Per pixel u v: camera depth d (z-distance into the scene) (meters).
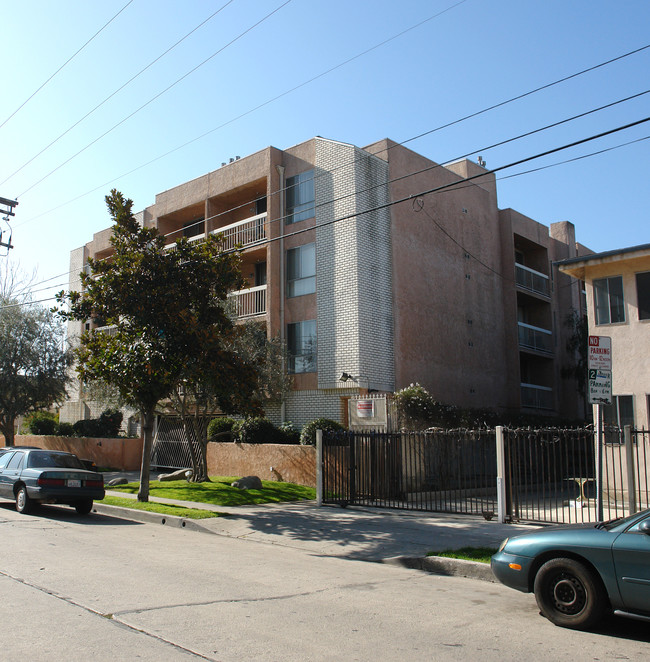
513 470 14.01
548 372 31.81
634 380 16.58
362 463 16.56
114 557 9.29
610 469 16.58
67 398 31.89
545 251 33.06
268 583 8.05
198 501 16.50
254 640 5.52
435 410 20.45
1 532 11.34
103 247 35.50
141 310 14.73
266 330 24.09
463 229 28.19
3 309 27.19
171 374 15.07
